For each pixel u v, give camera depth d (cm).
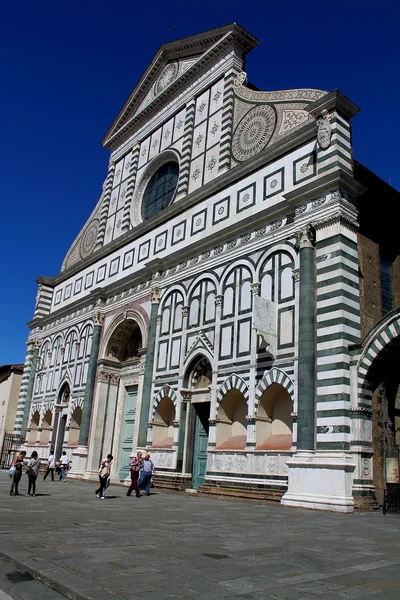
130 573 721
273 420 2211
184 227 2984
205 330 2602
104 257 3800
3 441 4612
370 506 1773
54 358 4131
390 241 2406
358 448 1814
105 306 3578
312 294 2061
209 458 2348
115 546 920
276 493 2006
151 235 3294
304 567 804
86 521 1261
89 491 2344
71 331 3959
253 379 2238
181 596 616
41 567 746
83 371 3631
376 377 1917
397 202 2467
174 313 2872
